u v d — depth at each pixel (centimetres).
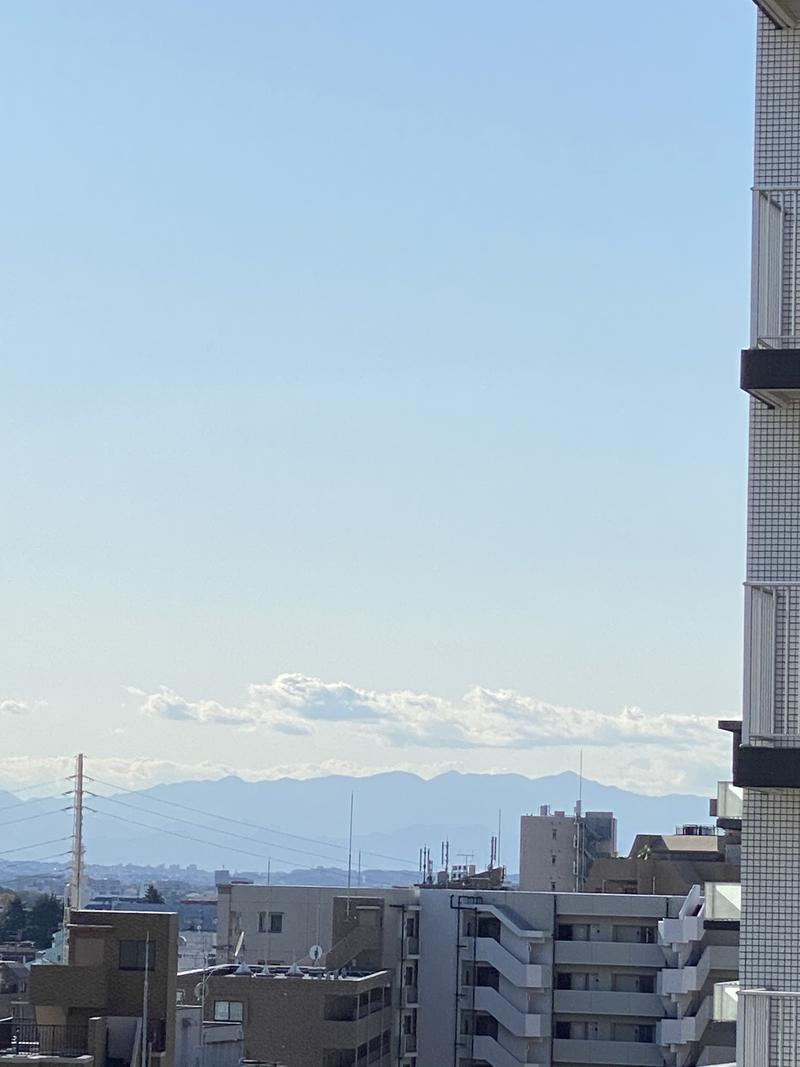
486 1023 14150
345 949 13688
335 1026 11781
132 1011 8225
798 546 3016
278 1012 11831
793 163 3097
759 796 2970
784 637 2975
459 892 14400
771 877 2952
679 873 16175
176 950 8481
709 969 13750
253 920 14812
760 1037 2878
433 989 14225
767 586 2962
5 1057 7331
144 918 8300
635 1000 13938
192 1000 11838
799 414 3039
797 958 2925
